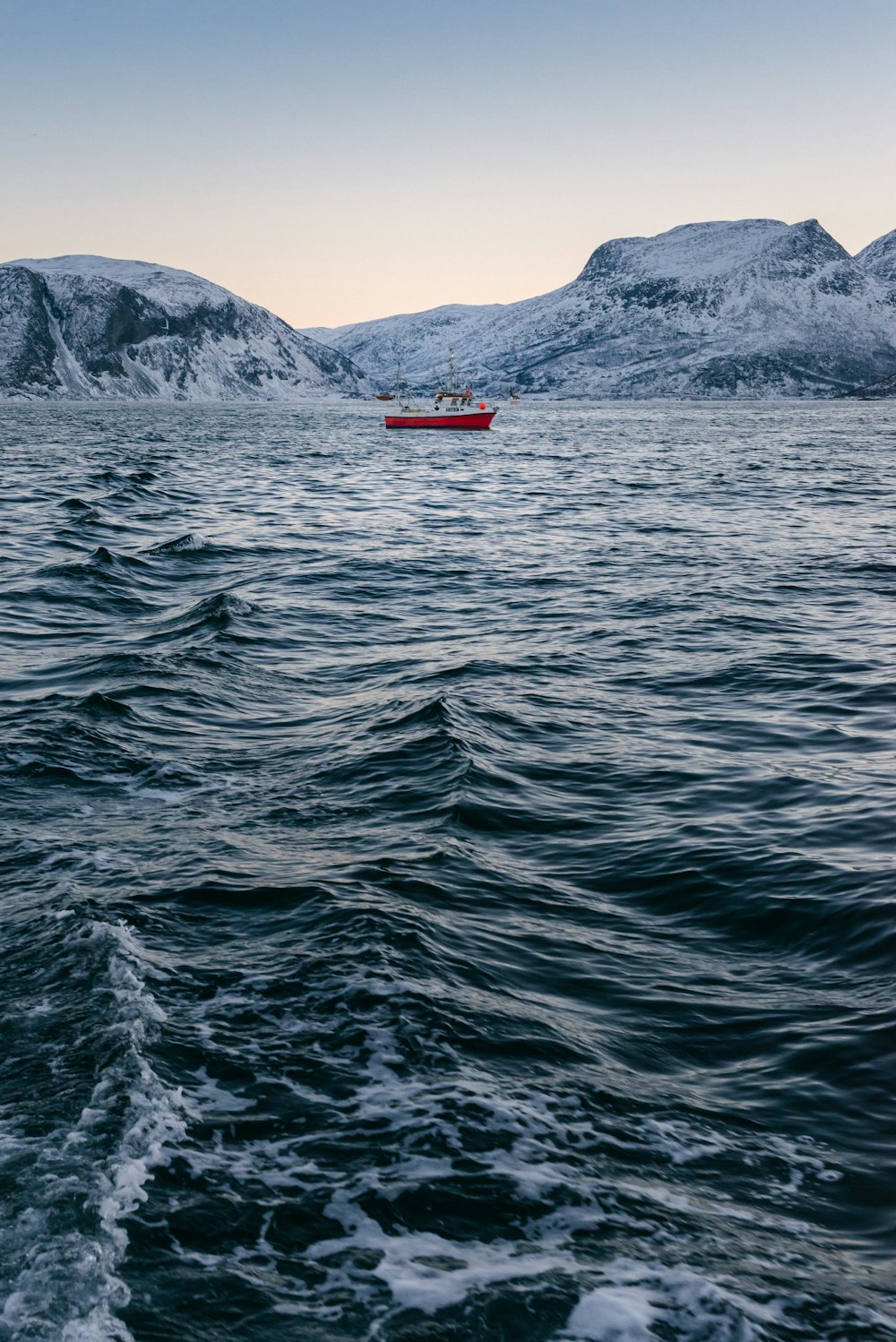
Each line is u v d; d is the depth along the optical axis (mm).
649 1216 4957
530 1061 6168
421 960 7242
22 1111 5469
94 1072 5816
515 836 9836
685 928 8055
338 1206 4938
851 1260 4723
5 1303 4309
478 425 135625
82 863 8945
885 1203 5090
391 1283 4523
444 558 28766
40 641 18172
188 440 104062
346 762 11805
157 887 8422
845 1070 6156
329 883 8500
